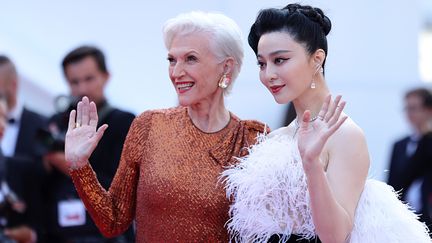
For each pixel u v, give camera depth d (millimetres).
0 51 13000
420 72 14023
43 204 8547
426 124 11602
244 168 5430
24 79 13078
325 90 5414
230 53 5645
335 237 4910
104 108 8188
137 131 5734
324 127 4867
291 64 5246
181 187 5508
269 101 12820
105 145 7996
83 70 8242
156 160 5602
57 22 13555
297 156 5312
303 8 5367
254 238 5430
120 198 5754
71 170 5586
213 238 5504
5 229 8273
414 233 5375
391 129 13711
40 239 8484
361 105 13789
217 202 5492
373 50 13773
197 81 5578
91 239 8359
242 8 12930
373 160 13672
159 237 5535
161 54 13391
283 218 5320
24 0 13555
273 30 5305
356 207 5285
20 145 9289
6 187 8289
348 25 13773
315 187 4844
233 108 12797
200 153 5602
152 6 13391
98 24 13492
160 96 13328
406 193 11414
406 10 13773
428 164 11344
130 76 13375
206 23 5578
